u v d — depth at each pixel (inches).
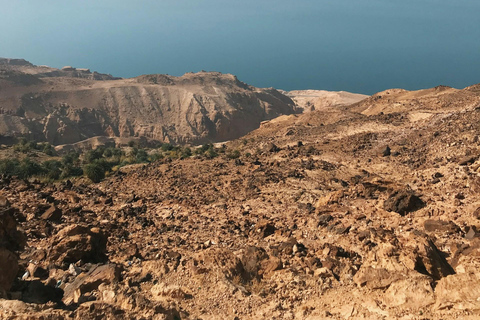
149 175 1444.4
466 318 374.9
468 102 2202.3
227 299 472.4
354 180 1190.9
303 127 2527.1
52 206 823.1
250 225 816.3
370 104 3309.5
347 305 439.8
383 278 457.7
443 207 738.8
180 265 557.0
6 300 384.2
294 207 941.8
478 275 414.6
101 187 1317.7
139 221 840.9
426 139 1508.4
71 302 452.8
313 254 590.9
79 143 5999.0
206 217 887.7
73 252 575.8
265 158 1665.8
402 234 633.0
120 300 438.6
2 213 515.8
